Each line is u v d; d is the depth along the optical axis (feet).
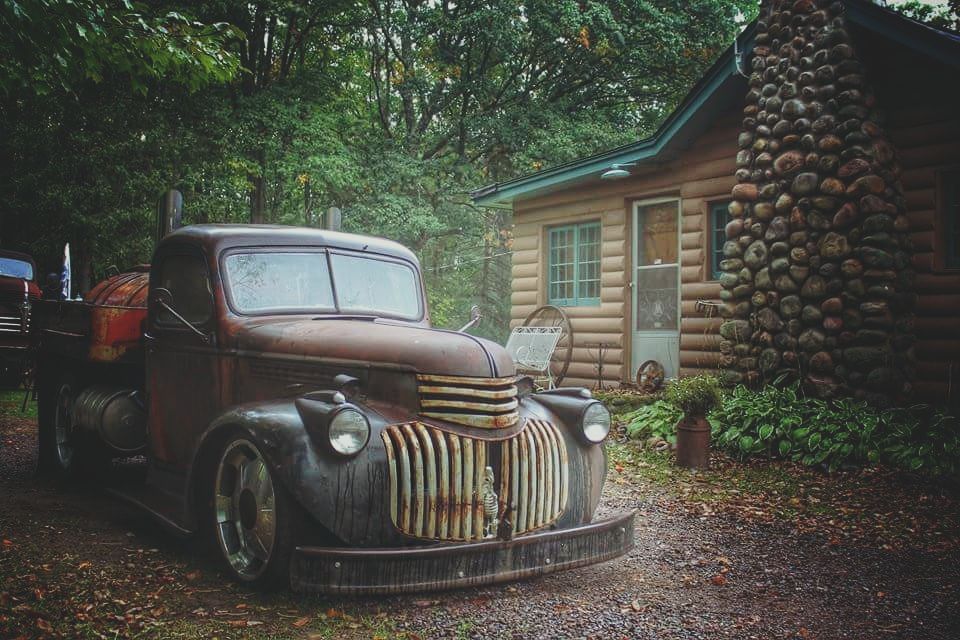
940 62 25.05
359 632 11.37
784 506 19.93
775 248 27.71
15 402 38.58
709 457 25.55
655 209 38.22
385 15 70.59
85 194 56.80
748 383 28.55
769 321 27.78
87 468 20.38
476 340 13.21
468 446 12.37
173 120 60.54
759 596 13.39
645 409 30.81
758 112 29.32
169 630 11.31
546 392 14.96
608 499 20.63
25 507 18.38
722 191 33.86
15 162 59.31
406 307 17.72
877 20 26.04
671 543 16.60
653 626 11.90
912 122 27.04
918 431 24.23
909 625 12.19
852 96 26.45
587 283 41.63
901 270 26.04
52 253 61.93
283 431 11.96
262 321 15.58
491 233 77.77
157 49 24.57
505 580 12.03
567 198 42.22
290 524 12.00
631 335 39.04
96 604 12.17
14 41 21.90
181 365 16.61
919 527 17.98
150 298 17.61
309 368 13.93
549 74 75.00
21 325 43.32
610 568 14.79
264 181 66.90
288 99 64.18
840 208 26.30
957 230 26.35
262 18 62.80
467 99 74.33
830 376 26.21
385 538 11.92
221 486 13.57
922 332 26.48
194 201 59.72
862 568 15.05
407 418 12.51
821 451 24.32
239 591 12.96
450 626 11.66
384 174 67.21
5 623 11.18
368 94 82.12
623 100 79.41
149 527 17.04
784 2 28.63
